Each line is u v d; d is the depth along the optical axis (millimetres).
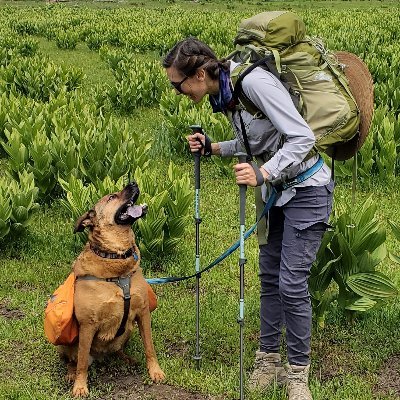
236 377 4281
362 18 25547
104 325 4035
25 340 4793
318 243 3865
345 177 8320
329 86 3553
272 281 4141
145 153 7957
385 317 5066
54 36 23594
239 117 3734
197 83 3633
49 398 4098
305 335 3918
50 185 7586
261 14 3662
